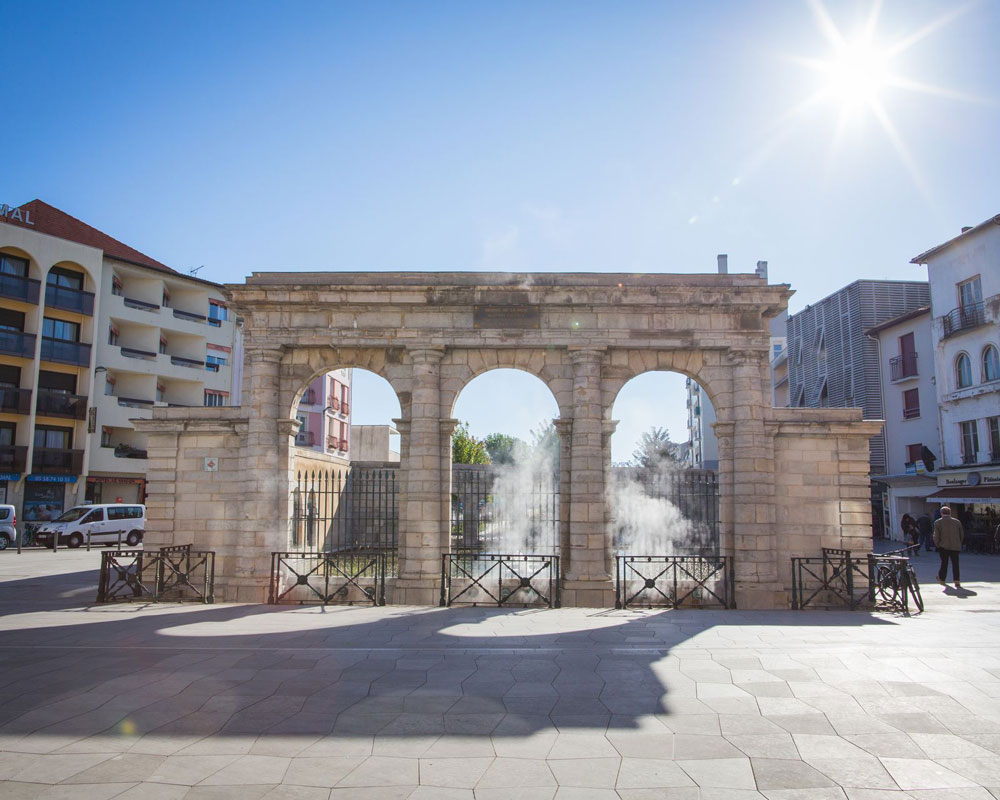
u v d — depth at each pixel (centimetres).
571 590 1998
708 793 738
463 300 2103
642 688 1116
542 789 749
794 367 5978
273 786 755
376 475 3400
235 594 2031
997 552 3806
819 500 2103
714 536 2667
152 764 815
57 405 4512
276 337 2122
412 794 737
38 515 4447
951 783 759
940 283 4309
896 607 1902
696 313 2119
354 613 1838
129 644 1441
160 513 2164
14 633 1559
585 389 2081
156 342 5144
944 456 4244
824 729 924
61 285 4622
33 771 792
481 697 1070
